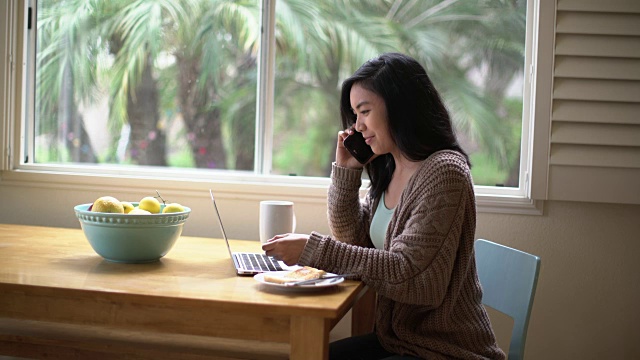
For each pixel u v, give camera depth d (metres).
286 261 1.64
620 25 2.19
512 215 2.30
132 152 2.54
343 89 1.81
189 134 2.51
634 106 2.20
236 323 1.43
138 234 1.71
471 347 1.62
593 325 2.29
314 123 2.45
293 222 2.09
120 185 2.46
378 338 1.69
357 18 2.40
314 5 2.42
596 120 2.21
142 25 2.51
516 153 2.35
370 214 1.91
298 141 2.46
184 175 2.48
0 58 2.46
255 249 2.08
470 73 2.36
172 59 2.50
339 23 2.41
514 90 2.35
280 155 2.48
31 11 2.53
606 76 2.20
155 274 1.65
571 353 2.30
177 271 1.69
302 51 2.44
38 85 2.56
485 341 1.63
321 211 2.37
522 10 2.33
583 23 2.20
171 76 2.50
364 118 1.74
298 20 2.43
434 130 1.67
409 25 2.38
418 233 1.54
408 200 1.61
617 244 2.27
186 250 2.01
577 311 2.29
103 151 2.56
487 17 2.34
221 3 2.46
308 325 1.38
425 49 2.38
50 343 1.88
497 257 1.84
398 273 1.54
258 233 2.41
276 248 1.63
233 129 2.49
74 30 2.54
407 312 1.63
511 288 1.74
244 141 2.48
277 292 1.50
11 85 2.49
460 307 1.63
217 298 1.42
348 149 1.88
